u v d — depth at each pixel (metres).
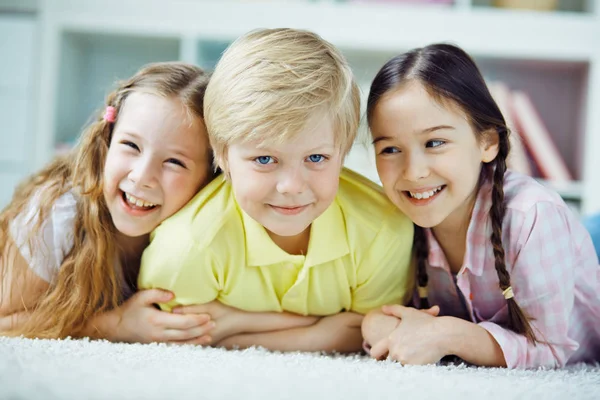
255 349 0.90
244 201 0.80
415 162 0.84
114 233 0.98
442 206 0.87
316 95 0.77
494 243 0.87
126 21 1.80
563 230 0.88
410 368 0.73
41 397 0.50
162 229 0.92
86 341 0.82
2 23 1.78
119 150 0.91
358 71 1.98
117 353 0.72
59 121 1.84
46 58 1.77
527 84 2.05
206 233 0.88
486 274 0.94
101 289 0.96
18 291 0.98
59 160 1.12
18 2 1.77
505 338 0.84
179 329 0.92
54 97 1.79
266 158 0.77
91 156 0.97
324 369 0.69
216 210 0.90
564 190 1.81
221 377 0.60
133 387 0.54
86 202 0.97
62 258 0.98
